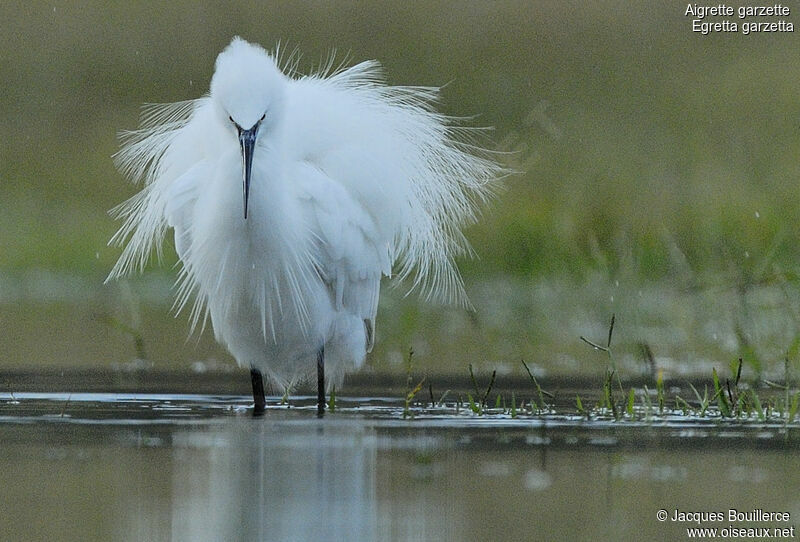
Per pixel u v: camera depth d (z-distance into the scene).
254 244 11.55
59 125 29.05
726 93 28.22
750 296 16.53
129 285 21.98
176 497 7.62
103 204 26.95
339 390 13.05
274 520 7.08
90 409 11.45
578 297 19.14
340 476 8.23
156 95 29.70
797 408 10.98
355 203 12.42
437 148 13.84
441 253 14.02
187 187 11.95
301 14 30.19
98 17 30.58
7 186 27.34
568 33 30.02
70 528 6.92
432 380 13.67
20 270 24.03
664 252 20.69
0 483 8.01
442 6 30.45
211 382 13.52
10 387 12.76
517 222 22.94
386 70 29.14
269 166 11.42
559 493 7.82
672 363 14.63
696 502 7.66
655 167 25.86
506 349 16.33
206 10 30.53
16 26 30.36
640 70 29.19
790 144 26.22
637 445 9.42
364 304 12.87
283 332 12.09
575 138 27.33
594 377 13.73
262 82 11.13
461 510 7.37
